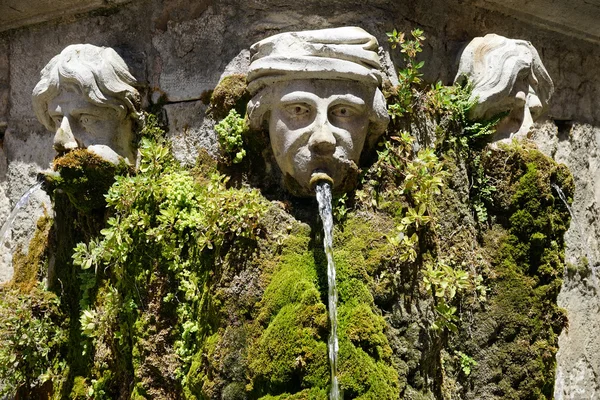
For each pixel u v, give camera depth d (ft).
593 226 15.33
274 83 11.48
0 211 14.97
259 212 11.20
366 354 10.57
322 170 11.28
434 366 11.60
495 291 12.70
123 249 12.12
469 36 13.51
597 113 15.47
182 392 11.48
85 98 12.44
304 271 10.97
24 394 13.50
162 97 12.90
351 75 11.28
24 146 14.82
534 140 14.30
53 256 13.80
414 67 12.17
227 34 12.54
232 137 12.08
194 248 11.71
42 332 13.25
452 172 12.64
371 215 11.54
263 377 10.43
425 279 11.51
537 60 13.43
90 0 13.55
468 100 12.85
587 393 14.71
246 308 10.87
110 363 12.49
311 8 12.32
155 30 13.09
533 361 12.59
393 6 12.51
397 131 12.12
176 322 11.77
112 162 12.54
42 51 14.47
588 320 14.96
